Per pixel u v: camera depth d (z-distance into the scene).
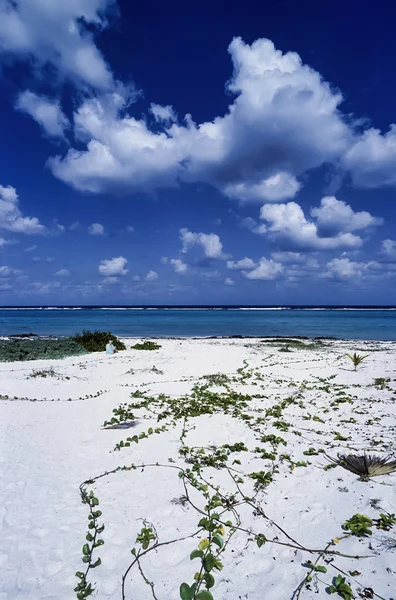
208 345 27.52
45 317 78.06
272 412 9.45
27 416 9.55
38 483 5.75
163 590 3.52
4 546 4.22
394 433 7.69
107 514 4.84
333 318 74.81
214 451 6.96
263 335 39.59
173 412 9.78
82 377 15.09
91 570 3.82
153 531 4.45
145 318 74.50
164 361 19.08
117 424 8.80
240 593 3.44
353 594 3.30
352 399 10.87
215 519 4.57
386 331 43.50
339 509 4.75
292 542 4.13
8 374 15.61
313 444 7.21
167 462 6.49
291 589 3.45
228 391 12.34
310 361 19.38
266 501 5.05
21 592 3.55
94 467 6.34
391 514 4.52
